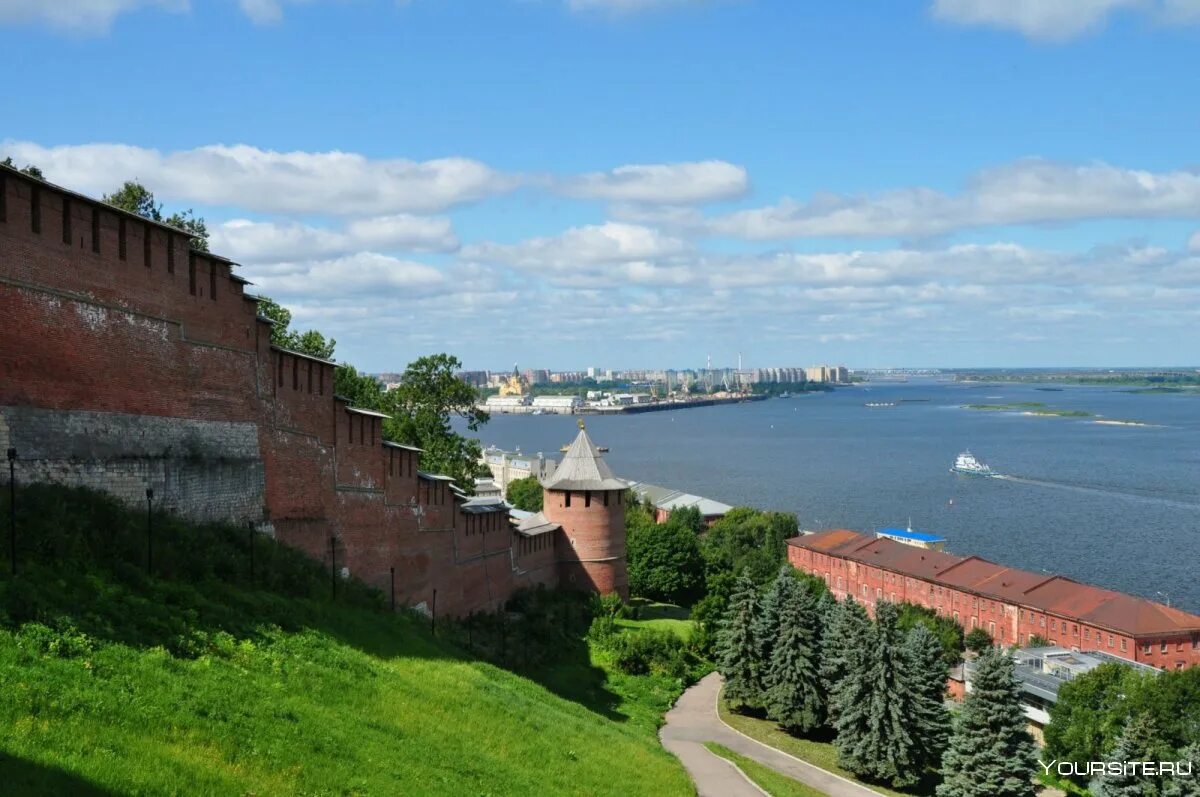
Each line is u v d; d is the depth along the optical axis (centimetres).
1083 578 13900
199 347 4284
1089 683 7006
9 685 2361
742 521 15588
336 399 5359
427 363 9388
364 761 2897
